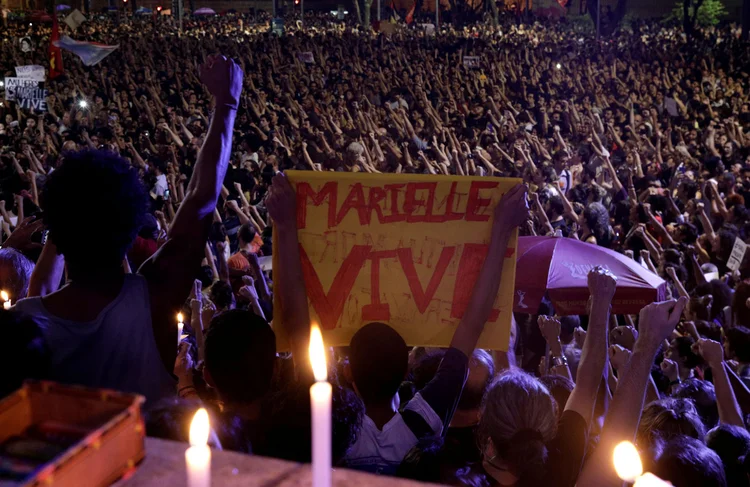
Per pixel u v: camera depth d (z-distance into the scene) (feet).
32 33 146.61
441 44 111.65
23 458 2.84
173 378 5.88
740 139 57.11
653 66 93.76
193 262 6.17
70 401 2.98
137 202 5.56
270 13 227.20
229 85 6.90
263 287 18.33
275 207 7.97
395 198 8.32
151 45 102.73
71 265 5.52
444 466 7.23
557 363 12.10
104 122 64.23
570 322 18.61
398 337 8.07
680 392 13.35
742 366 16.07
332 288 8.50
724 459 9.68
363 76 87.51
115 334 5.44
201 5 232.32
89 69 85.76
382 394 8.05
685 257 25.14
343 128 66.28
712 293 21.97
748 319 19.63
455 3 203.41
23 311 5.34
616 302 16.48
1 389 4.67
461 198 8.29
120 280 5.62
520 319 20.57
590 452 8.73
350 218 8.35
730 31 165.37
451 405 7.91
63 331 5.30
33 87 56.08
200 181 6.47
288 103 72.33
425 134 63.05
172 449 3.02
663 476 8.02
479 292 8.12
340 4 227.61
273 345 7.98
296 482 2.73
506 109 72.43
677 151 51.75
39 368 4.78
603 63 97.14
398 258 8.46
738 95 76.48
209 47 102.06
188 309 15.76
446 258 8.44
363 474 2.82
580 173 48.24
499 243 8.21
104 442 2.74
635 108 74.08
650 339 6.61
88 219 5.31
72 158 5.49
